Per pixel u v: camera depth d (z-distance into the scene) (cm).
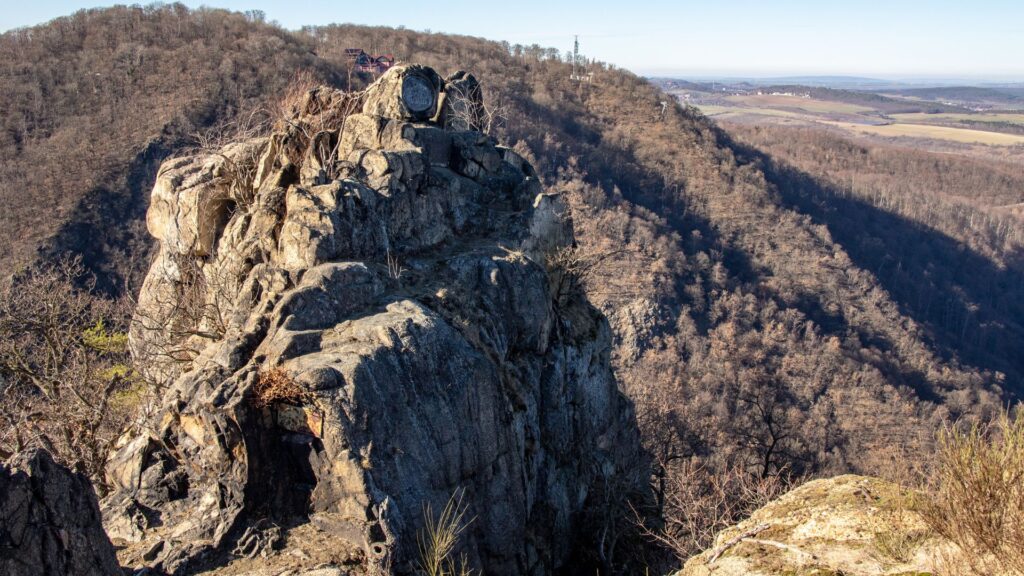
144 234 6084
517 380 1466
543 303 1641
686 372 6088
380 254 1473
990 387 8462
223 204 1934
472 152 1930
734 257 9619
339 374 1073
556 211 1989
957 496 614
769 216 10719
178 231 1938
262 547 1008
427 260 1566
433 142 1877
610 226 8800
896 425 6231
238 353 1155
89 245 5888
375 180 1566
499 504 1279
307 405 1070
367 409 1073
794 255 9919
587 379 1850
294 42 10425
